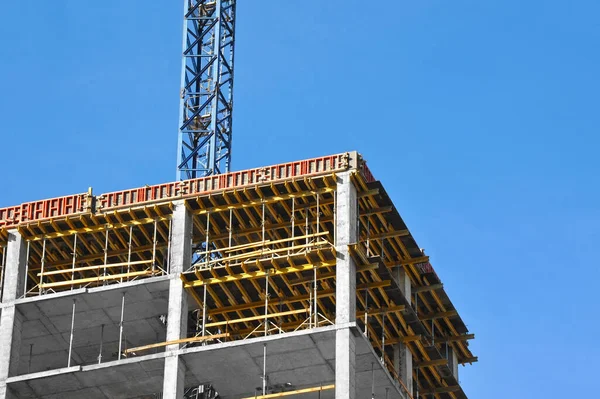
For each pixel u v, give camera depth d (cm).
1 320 11350
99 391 11181
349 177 11138
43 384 11112
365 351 10800
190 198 11338
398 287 11206
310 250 10925
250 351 10781
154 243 11275
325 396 11106
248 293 11212
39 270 11800
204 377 11050
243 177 11312
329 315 11350
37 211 11612
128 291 11188
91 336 11581
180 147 13775
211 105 13900
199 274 11062
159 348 11550
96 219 11481
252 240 11531
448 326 12156
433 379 11994
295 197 11200
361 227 11425
